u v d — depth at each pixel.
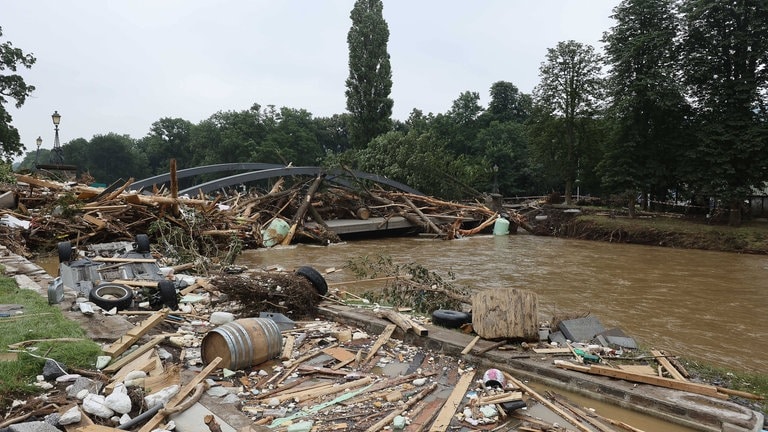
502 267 19.16
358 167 39.94
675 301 13.45
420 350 8.12
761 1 28.11
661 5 32.00
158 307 9.76
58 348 5.84
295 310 10.38
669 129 32.69
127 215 19.31
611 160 33.44
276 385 6.59
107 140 90.31
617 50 33.28
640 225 28.48
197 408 4.96
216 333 6.93
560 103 40.19
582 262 20.69
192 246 17.22
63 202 18.23
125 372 5.65
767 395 6.29
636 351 7.86
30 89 37.66
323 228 26.97
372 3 50.69
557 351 7.57
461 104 75.62
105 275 11.53
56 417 4.37
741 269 19.09
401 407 5.86
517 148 63.91
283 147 71.62
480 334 8.12
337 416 5.64
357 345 8.35
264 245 23.95
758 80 29.59
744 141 28.30
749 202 31.50
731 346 9.58
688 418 5.63
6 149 36.62
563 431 5.43
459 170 41.06
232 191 38.16
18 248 15.51
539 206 40.81
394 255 22.36
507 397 6.06
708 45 30.67
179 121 96.31
